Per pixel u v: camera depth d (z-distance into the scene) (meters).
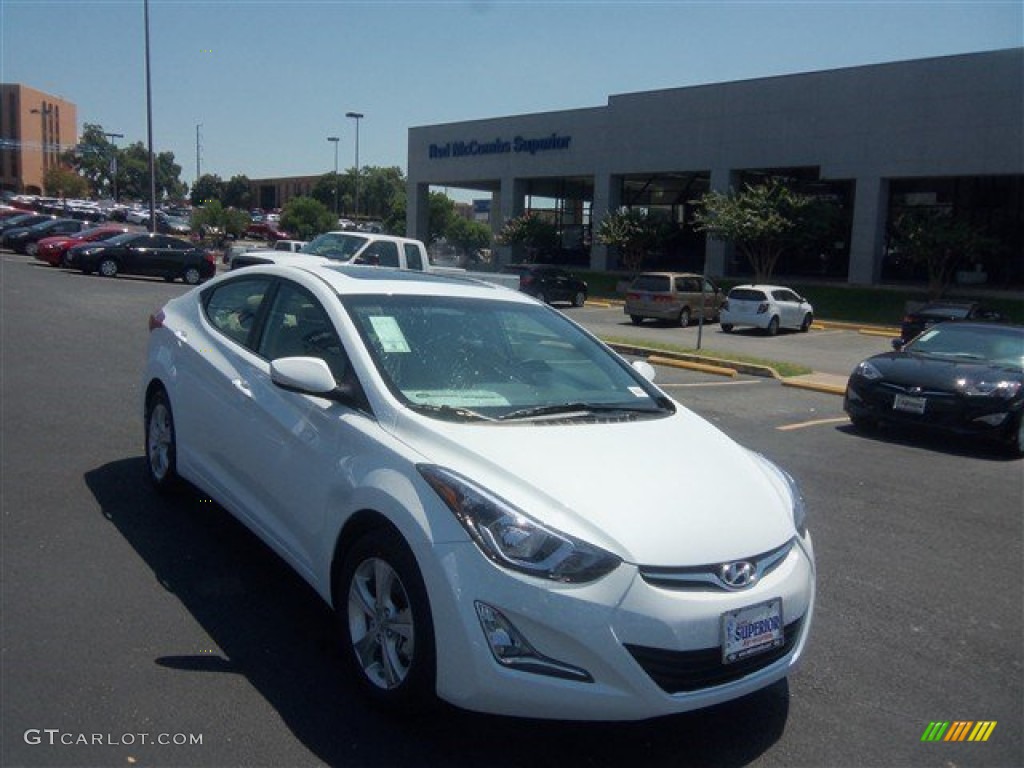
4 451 7.31
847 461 9.20
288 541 4.47
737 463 4.15
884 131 34.59
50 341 13.91
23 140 121.81
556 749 3.61
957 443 10.46
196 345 5.70
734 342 25.12
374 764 3.41
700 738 3.77
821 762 3.65
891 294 34.88
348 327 4.48
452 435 3.80
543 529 3.34
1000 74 31.69
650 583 3.32
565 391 4.63
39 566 5.02
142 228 67.50
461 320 4.86
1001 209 35.94
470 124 48.97
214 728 3.57
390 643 3.71
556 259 48.19
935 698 4.23
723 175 39.38
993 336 11.13
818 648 4.71
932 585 5.70
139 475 6.79
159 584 4.88
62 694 3.74
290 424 4.48
